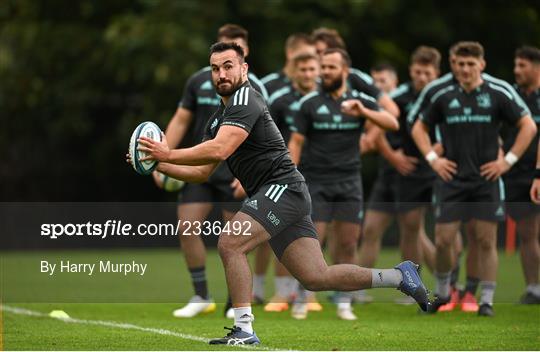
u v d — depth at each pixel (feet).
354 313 124.98
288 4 247.50
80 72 256.93
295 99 129.29
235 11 247.70
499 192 119.96
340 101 118.32
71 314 121.29
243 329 87.04
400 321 114.52
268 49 245.65
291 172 86.63
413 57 136.98
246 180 87.86
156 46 238.27
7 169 262.67
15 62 257.96
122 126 257.34
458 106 119.44
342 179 118.42
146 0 240.73
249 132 84.64
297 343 92.07
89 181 269.03
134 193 270.67
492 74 264.72
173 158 82.48
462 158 119.96
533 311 124.36
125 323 110.32
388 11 245.86
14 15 265.54
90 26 262.67
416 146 136.15
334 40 136.05
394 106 127.03
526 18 262.06
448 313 123.85
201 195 119.75
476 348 89.92
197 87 119.75
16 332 100.58
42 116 263.08
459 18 260.01
